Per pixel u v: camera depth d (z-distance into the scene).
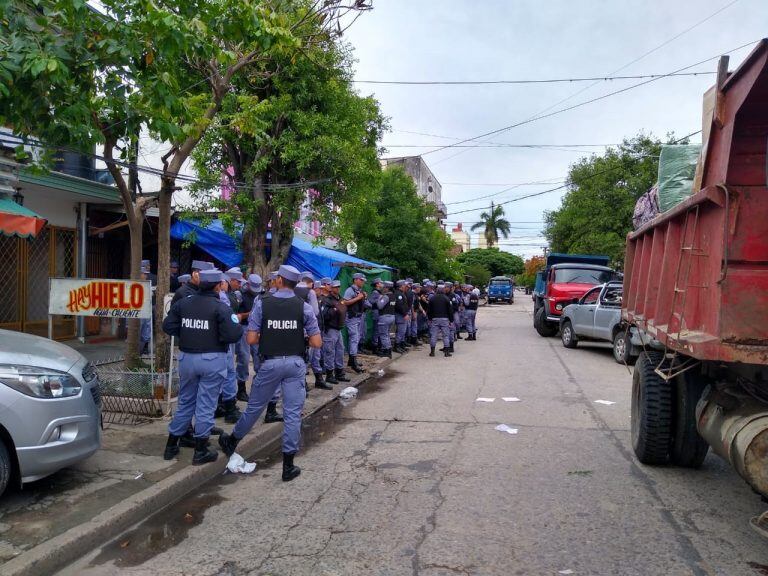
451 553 4.15
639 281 7.00
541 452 6.67
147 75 6.93
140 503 4.82
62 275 13.45
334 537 4.43
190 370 5.79
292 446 5.79
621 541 4.35
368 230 22.34
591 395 10.13
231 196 13.45
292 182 14.11
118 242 15.23
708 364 5.12
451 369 13.38
